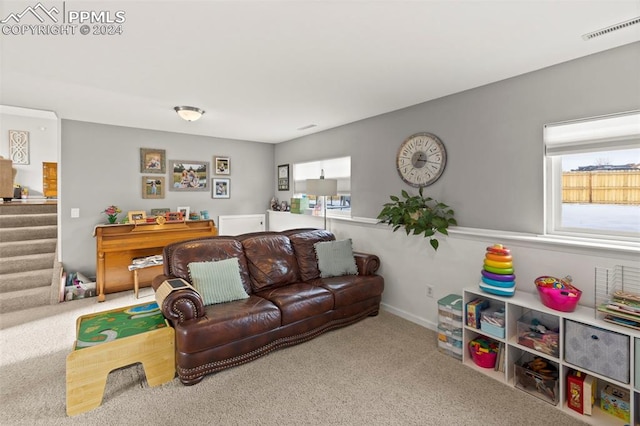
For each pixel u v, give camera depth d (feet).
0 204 15.28
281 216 18.01
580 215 7.67
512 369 7.57
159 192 15.52
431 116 10.53
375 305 11.19
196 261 9.39
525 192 8.30
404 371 7.80
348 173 14.30
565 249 7.38
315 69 7.97
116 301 12.47
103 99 10.46
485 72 8.16
